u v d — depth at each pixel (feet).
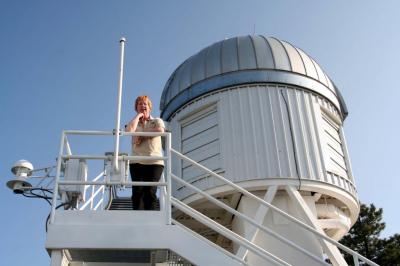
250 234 41.83
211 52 53.21
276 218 43.55
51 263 20.75
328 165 46.88
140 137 25.86
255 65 49.93
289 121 47.60
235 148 46.47
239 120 47.80
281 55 51.11
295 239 42.55
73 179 23.73
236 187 24.40
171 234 21.49
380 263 98.94
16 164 26.22
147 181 25.12
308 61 52.70
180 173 49.80
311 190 45.16
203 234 50.98
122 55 25.39
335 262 40.55
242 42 52.75
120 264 24.70
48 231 21.02
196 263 21.01
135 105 26.91
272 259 23.12
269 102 48.37
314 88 50.52
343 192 46.57
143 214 21.97
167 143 23.99
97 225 21.40
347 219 49.98
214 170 46.60
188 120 52.34
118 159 23.17
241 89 49.37
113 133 23.66
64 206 23.38
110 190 26.84
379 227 105.91
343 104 56.29
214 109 50.39
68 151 24.36
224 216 49.01
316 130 48.14
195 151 49.62
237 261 22.00
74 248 20.83
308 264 41.39
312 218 42.60
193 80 52.11
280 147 46.01
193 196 46.29
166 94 56.75
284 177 44.39
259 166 45.03
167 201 22.34
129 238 21.26
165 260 24.18
